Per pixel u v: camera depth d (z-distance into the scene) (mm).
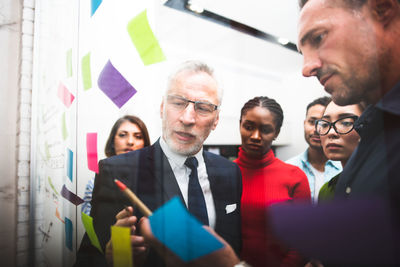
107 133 847
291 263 433
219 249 527
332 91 422
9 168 1304
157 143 668
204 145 571
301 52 445
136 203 688
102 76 893
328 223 405
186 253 579
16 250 1292
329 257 395
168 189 627
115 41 828
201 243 556
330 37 420
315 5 434
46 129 1318
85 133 976
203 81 570
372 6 388
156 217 650
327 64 424
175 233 605
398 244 345
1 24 1292
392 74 380
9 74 1312
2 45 1295
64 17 1185
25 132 1343
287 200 452
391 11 376
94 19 958
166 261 617
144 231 676
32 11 1370
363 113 394
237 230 509
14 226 1299
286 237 443
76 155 1037
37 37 1380
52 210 1245
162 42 655
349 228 386
